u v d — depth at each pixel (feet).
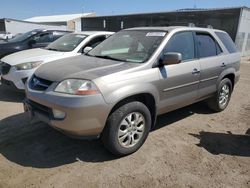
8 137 13.30
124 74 11.18
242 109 19.47
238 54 19.22
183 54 14.23
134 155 12.03
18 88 19.12
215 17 81.87
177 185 10.03
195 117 17.30
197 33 15.65
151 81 12.01
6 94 21.08
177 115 17.53
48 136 13.51
